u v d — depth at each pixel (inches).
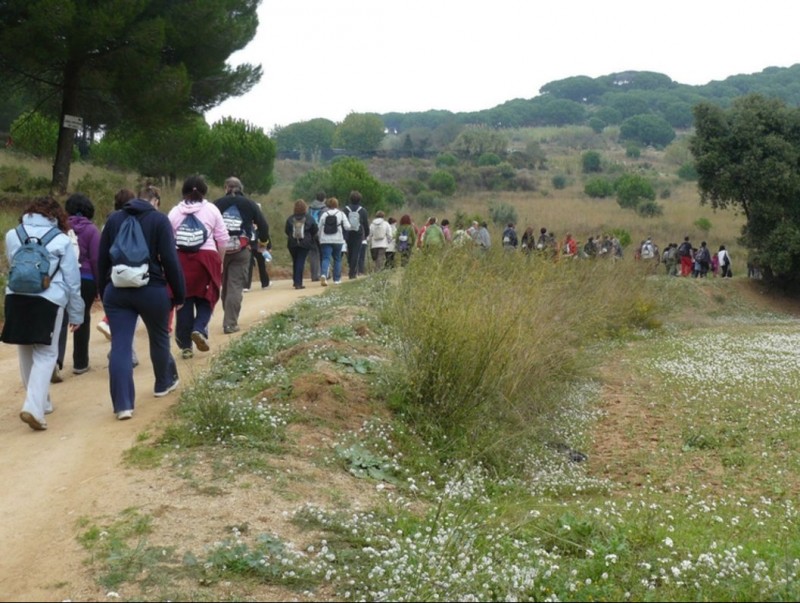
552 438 390.0
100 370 402.9
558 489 320.8
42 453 282.7
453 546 213.5
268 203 1573.6
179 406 317.1
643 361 648.4
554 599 191.5
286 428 302.8
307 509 230.7
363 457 290.5
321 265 754.2
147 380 374.9
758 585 204.4
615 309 792.3
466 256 478.6
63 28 799.1
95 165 1454.2
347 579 195.2
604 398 502.0
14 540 215.2
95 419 318.7
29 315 303.9
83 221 390.0
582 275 721.0
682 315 1052.5
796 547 254.7
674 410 481.1
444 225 813.9
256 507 231.0
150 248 319.3
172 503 229.5
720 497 330.0
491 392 353.4
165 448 273.6
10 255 312.0
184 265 382.6
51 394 360.2
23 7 803.4
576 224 2256.4
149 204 323.3
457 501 264.8
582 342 540.4
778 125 1371.8
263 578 192.1
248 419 295.1
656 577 209.6
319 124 5649.6
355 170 1734.7
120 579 188.1
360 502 250.1
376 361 392.5
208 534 212.1
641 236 2082.9
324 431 307.6
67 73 908.0
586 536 240.7
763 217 1352.1
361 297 574.6
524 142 6766.7
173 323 520.4
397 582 191.8
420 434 335.0
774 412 480.7
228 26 947.3
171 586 185.0
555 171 4461.1
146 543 205.3
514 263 536.1
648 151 6471.5
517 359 365.7
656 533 246.7
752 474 364.2
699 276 1450.5
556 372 458.9
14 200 908.6
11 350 467.2
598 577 208.2
